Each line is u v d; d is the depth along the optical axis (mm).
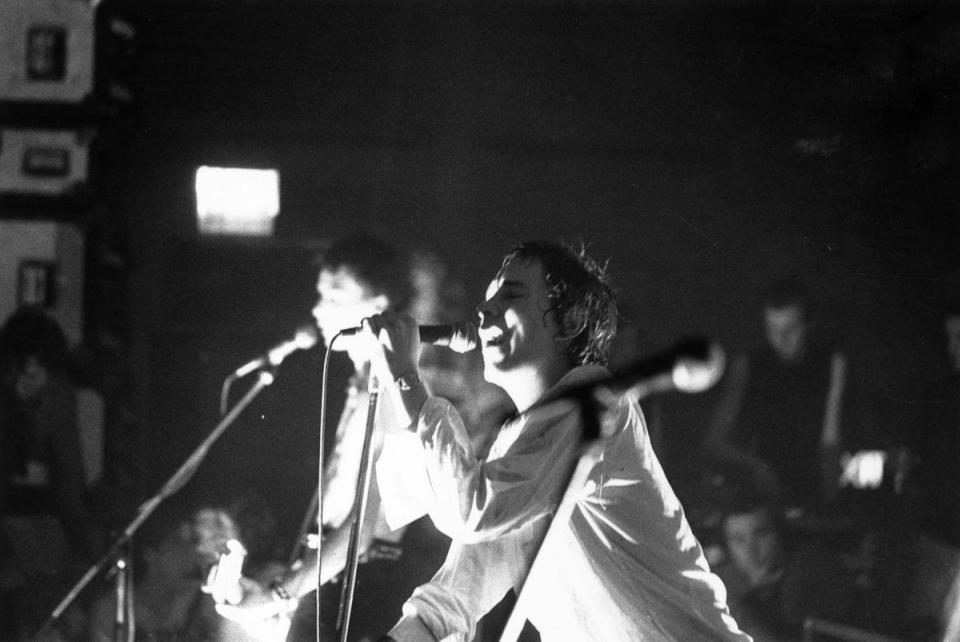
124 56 7723
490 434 4973
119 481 7207
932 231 8383
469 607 2938
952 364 6859
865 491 6746
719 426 7004
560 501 2555
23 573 6105
